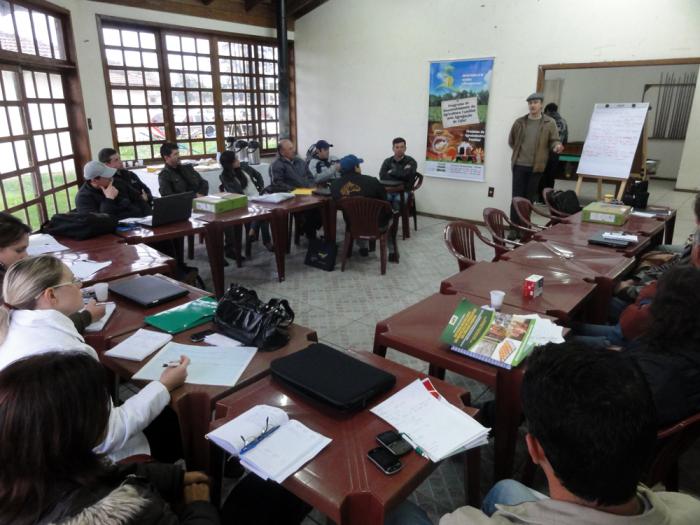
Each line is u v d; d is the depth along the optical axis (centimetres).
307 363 147
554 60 542
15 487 80
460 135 629
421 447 116
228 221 362
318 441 118
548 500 71
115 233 319
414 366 280
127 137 597
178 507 118
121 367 157
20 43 421
